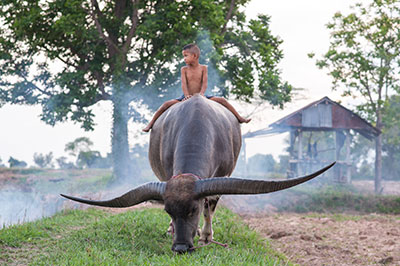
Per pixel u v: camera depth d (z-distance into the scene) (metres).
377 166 27.08
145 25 22.80
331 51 26.20
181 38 22.84
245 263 5.54
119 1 25.55
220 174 6.32
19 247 6.43
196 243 6.79
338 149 29.30
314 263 7.30
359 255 8.03
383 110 27.38
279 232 10.16
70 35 23.86
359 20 26.23
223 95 24.72
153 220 8.53
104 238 6.94
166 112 6.96
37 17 22.02
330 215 18.31
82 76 23.59
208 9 23.16
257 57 25.17
